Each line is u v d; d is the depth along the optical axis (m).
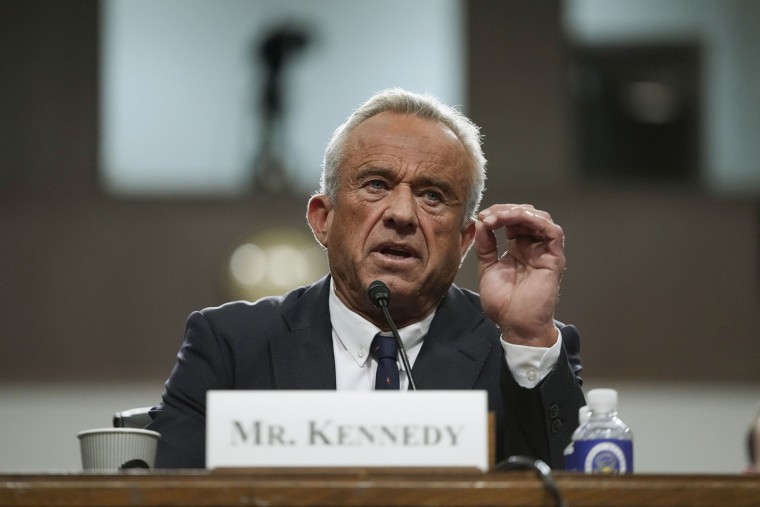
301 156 18.06
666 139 18.17
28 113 18.12
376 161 7.39
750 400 17.11
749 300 17.44
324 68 18.23
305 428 4.70
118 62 18.25
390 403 4.73
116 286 17.55
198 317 7.71
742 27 18.33
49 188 17.89
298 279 17.45
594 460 5.36
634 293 17.50
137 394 17.28
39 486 4.47
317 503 4.50
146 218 17.72
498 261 6.78
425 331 7.58
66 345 17.38
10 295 17.48
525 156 18.12
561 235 6.65
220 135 18.11
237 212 17.73
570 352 7.47
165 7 18.31
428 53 18.30
